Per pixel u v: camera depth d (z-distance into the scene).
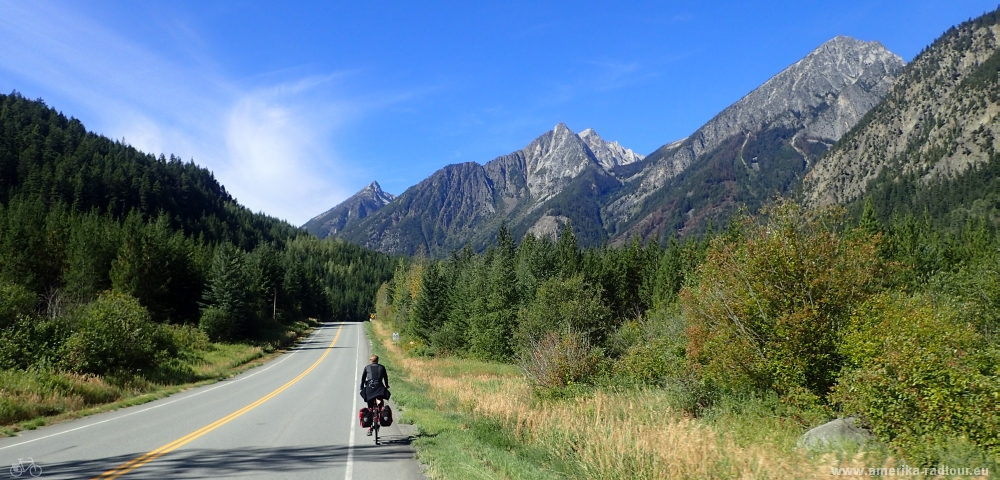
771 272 12.27
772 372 12.03
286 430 12.02
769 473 6.50
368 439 10.88
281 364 38.38
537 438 10.33
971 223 56.12
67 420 13.93
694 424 9.97
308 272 119.75
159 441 10.62
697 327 14.38
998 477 5.98
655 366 17.33
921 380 7.38
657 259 76.44
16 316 21.83
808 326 11.34
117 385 20.22
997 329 15.74
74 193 102.94
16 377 16.55
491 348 39.41
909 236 45.84
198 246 73.00
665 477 6.92
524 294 45.12
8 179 101.06
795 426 10.29
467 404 14.98
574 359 18.31
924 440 7.09
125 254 48.56
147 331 25.64
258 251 90.06
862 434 8.43
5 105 132.25
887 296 11.60
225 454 9.34
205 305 56.62
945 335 8.48
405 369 32.97
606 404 13.71
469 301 48.25
